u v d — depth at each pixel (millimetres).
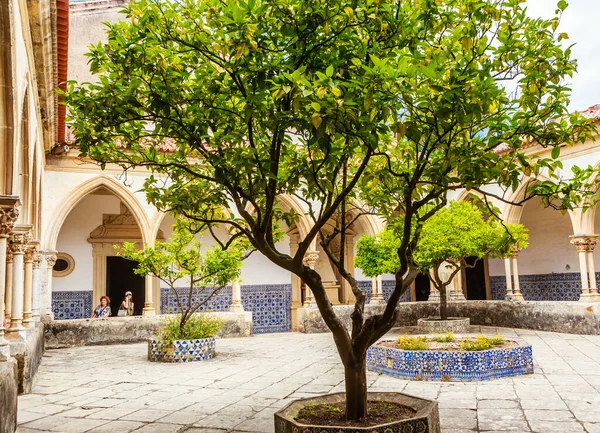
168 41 4754
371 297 20016
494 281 19781
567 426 5555
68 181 14789
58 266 16734
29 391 8227
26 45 7320
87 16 17906
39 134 11422
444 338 10039
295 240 19312
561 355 10406
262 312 18516
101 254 17344
